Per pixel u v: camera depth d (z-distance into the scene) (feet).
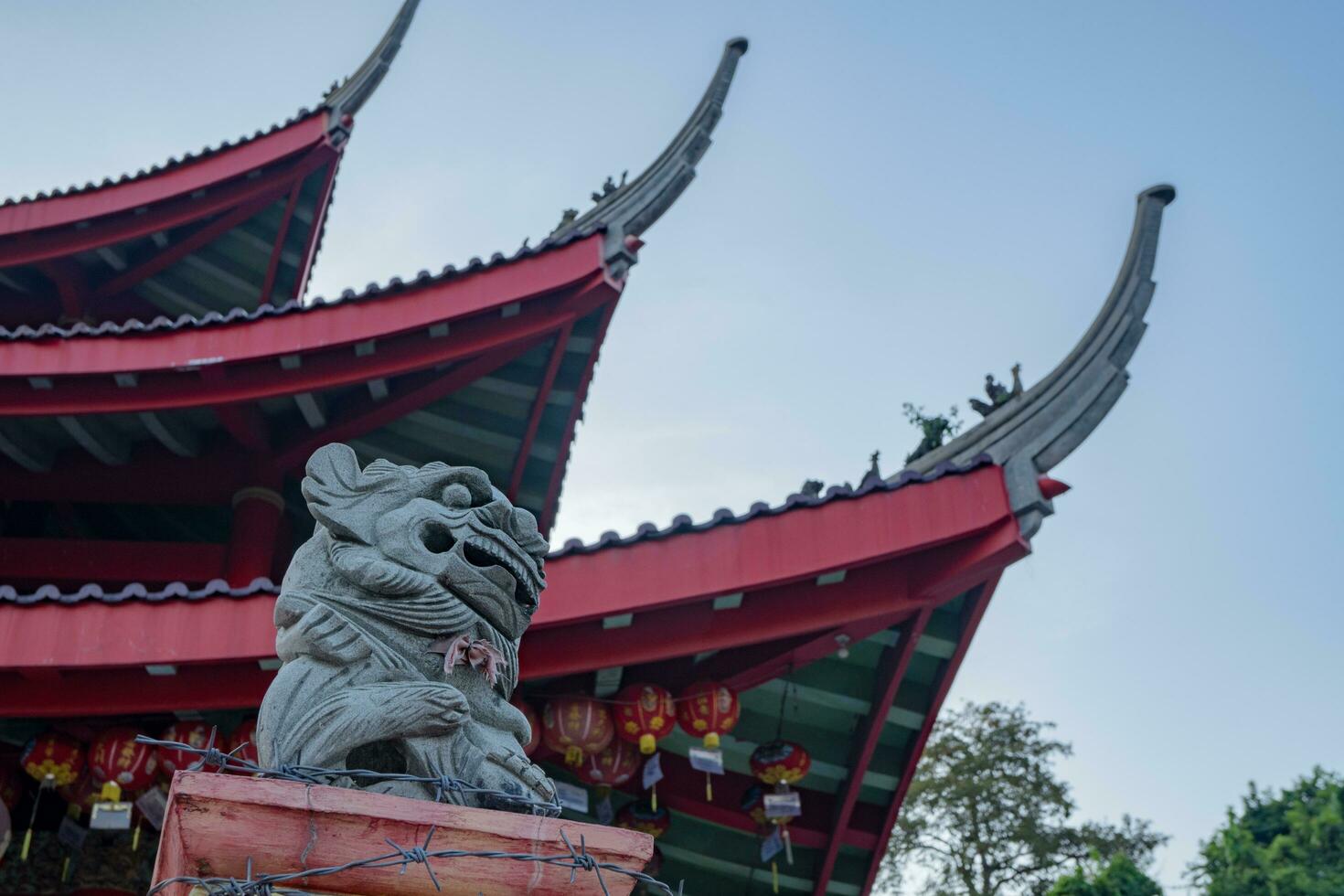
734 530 39.63
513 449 57.36
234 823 13.97
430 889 14.26
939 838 81.10
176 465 54.39
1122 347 40.75
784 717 45.80
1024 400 40.63
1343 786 93.66
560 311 50.65
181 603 38.01
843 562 39.06
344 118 65.10
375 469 18.84
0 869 42.19
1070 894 75.92
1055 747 83.15
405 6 67.31
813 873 47.96
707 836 48.16
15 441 52.90
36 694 37.96
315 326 49.93
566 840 14.47
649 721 40.42
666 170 51.70
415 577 17.71
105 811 38.42
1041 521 38.93
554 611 38.47
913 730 46.47
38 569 53.31
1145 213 41.98
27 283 65.82
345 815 14.10
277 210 67.31
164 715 39.83
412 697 16.66
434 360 50.75
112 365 49.24
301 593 17.60
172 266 68.08
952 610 44.29
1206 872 93.40
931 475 39.83
